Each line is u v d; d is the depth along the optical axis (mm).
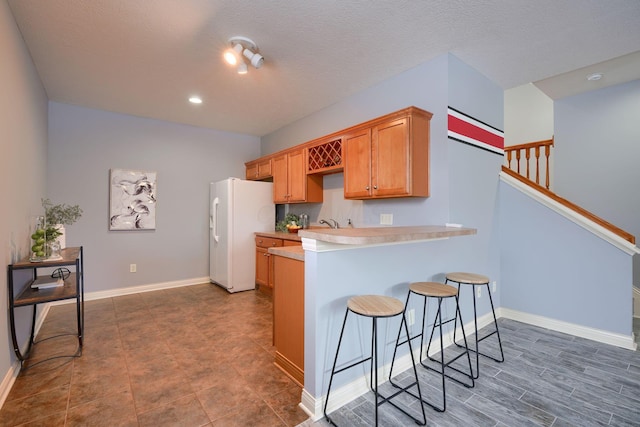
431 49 2555
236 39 2391
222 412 1713
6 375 1887
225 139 5027
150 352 2428
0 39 1801
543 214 3027
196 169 4730
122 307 3559
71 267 3643
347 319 1839
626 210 3549
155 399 1824
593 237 2746
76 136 3807
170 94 3463
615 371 2166
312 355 1709
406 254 2213
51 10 2033
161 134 4422
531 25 2242
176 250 4535
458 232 2098
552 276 2973
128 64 2779
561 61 2773
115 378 2049
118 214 4059
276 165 4398
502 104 3326
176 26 2229
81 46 2479
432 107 2697
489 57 2695
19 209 2250
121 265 4102
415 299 2289
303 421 1652
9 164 1988
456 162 2656
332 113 3779
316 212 4129
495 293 3225
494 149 3191
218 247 4473
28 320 2463
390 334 2084
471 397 1856
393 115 2621
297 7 2035
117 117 4090
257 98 3594
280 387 1957
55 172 3668
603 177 3695
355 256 1880
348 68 2869
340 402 1790
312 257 1713
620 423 1643
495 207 3225
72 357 2330
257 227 4457
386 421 1650
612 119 3637
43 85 3199
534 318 3078
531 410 1740
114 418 1656
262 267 4195
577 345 2598
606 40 2441
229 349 2488
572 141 3908
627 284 2570
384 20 2176
